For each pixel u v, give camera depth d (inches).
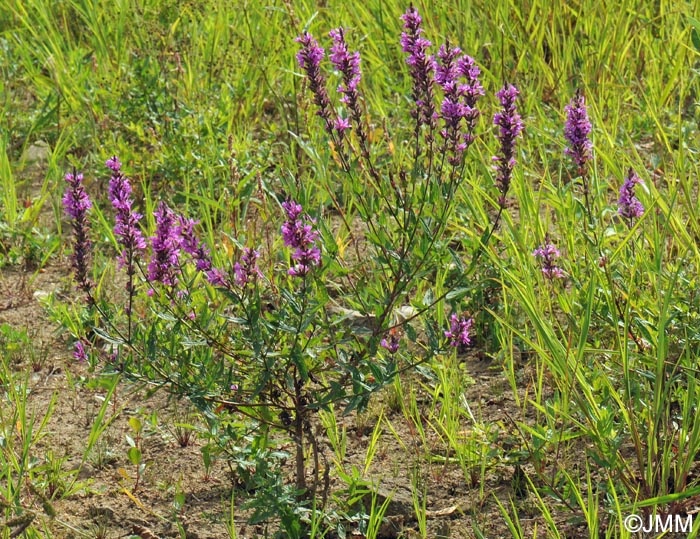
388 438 174.1
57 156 268.2
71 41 338.3
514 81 281.3
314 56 156.3
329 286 213.2
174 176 251.9
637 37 298.5
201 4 322.7
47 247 239.3
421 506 156.9
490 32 295.9
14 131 290.2
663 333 145.6
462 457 161.5
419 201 151.2
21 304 221.0
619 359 170.6
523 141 256.7
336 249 151.3
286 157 256.8
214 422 149.2
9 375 190.2
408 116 273.1
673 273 180.4
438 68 154.3
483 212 203.3
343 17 313.7
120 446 175.2
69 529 153.7
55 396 173.6
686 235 189.3
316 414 180.4
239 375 152.9
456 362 185.0
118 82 281.7
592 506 141.8
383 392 183.5
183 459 171.2
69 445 175.3
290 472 165.0
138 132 257.3
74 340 176.9
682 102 279.0
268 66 291.3
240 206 245.6
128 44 312.3
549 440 156.6
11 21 345.1
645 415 157.8
